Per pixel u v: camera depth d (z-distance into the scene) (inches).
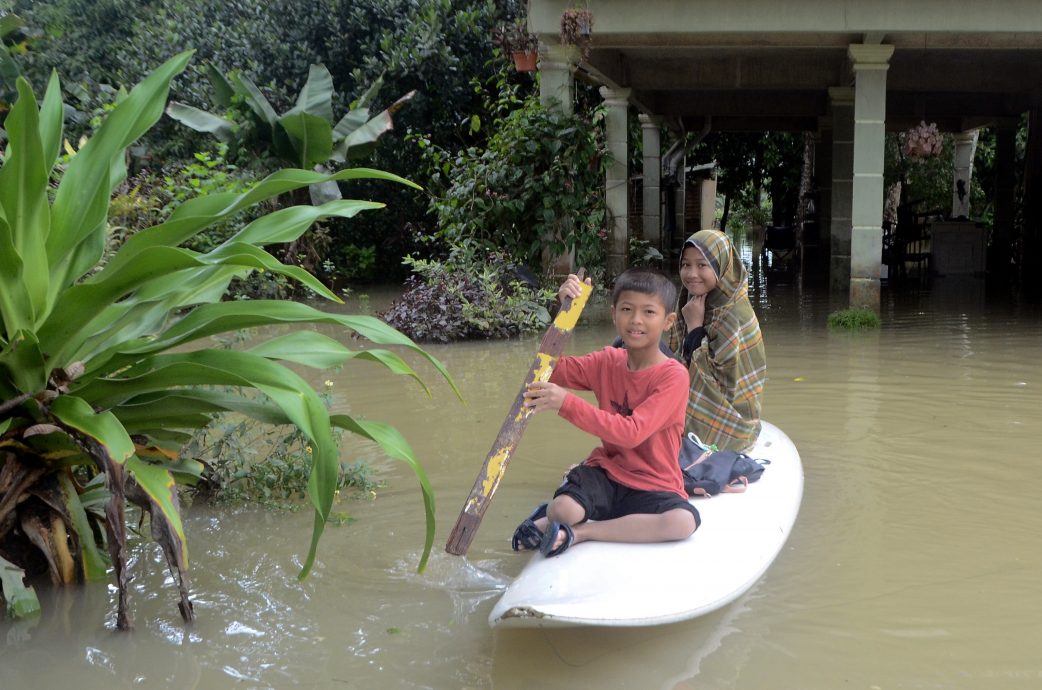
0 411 123.0
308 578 136.6
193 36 644.7
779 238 823.1
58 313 124.3
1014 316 412.5
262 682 106.7
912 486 174.9
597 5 375.6
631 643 114.8
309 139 509.7
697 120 769.6
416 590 132.2
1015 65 554.3
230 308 128.1
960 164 741.3
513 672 108.1
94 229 131.7
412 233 614.2
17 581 125.5
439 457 200.2
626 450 132.4
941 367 293.6
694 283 168.2
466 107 628.4
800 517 159.2
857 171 393.4
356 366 309.6
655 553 123.4
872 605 124.6
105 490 141.4
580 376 142.1
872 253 396.5
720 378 171.0
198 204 139.2
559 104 410.6
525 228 422.6
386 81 605.0
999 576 133.6
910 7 364.8
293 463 175.9
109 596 131.2
